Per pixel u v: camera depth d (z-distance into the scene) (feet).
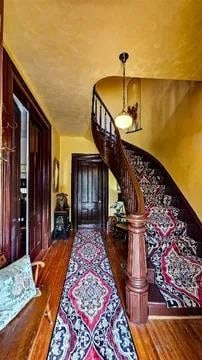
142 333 6.73
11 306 5.59
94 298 8.74
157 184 15.40
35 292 6.66
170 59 7.75
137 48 7.14
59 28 6.33
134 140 20.39
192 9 5.57
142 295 7.22
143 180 15.66
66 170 22.13
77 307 8.11
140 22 6.04
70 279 10.48
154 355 5.90
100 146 16.75
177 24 6.09
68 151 22.18
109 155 15.98
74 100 12.00
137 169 16.78
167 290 8.02
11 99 7.41
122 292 9.23
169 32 6.40
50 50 7.37
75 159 22.30
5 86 6.98
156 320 7.32
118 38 6.70
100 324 7.14
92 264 12.50
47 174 15.52
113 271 11.49
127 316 7.52
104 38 6.71
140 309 7.20
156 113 17.44
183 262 9.48
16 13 5.79
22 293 6.09
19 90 8.79
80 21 6.04
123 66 8.26
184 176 12.92
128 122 12.03
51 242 17.07
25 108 10.73
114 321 7.30
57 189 19.95
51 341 6.35
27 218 11.73
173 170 14.48
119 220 18.45
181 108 13.30
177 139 13.87
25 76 9.14
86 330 6.84
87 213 22.86
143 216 7.37
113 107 21.15
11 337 4.91
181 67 8.26
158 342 6.36
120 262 12.83
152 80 18.16
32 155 12.96
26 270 6.57
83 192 22.74
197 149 11.48
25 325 5.32
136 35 6.55
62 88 10.40
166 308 7.43
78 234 19.95
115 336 6.59
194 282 8.38
